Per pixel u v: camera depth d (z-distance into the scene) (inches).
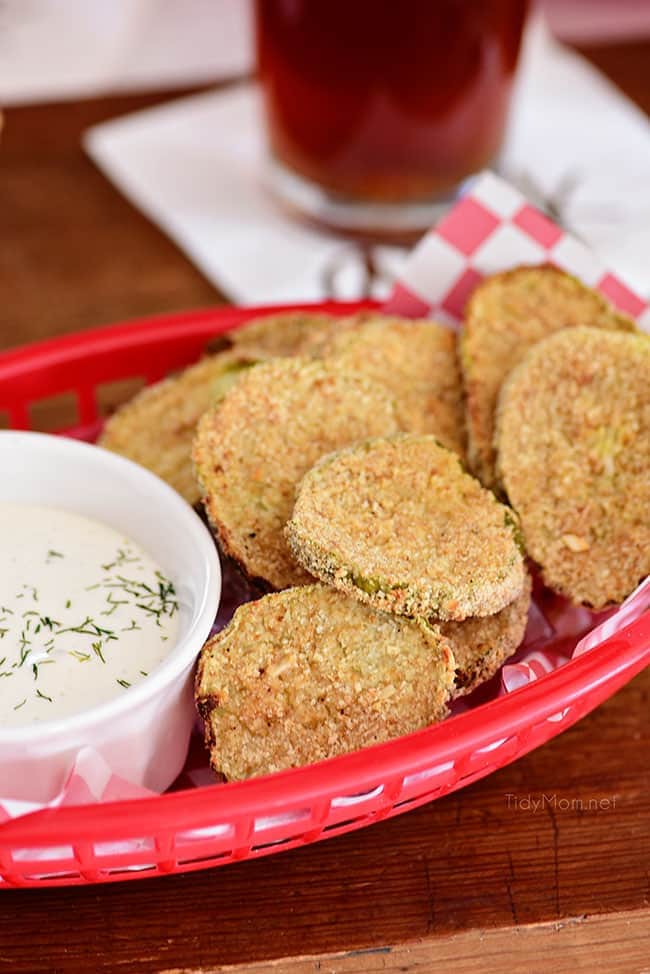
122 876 14.4
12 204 23.1
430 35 20.9
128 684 14.9
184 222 23.0
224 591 16.4
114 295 21.9
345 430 16.3
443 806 15.5
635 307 18.0
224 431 16.1
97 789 14.3
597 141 24.7
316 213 22.9
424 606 14.9
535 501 16.1
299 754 14.7
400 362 17.2
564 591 15.8
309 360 16.6
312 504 15.4
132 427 17.3
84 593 15.6
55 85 27.6
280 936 14.7
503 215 18.0
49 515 16.3
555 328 17.3
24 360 17.8
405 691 14.8
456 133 21.9
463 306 18.2
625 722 16.3
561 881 15.1
